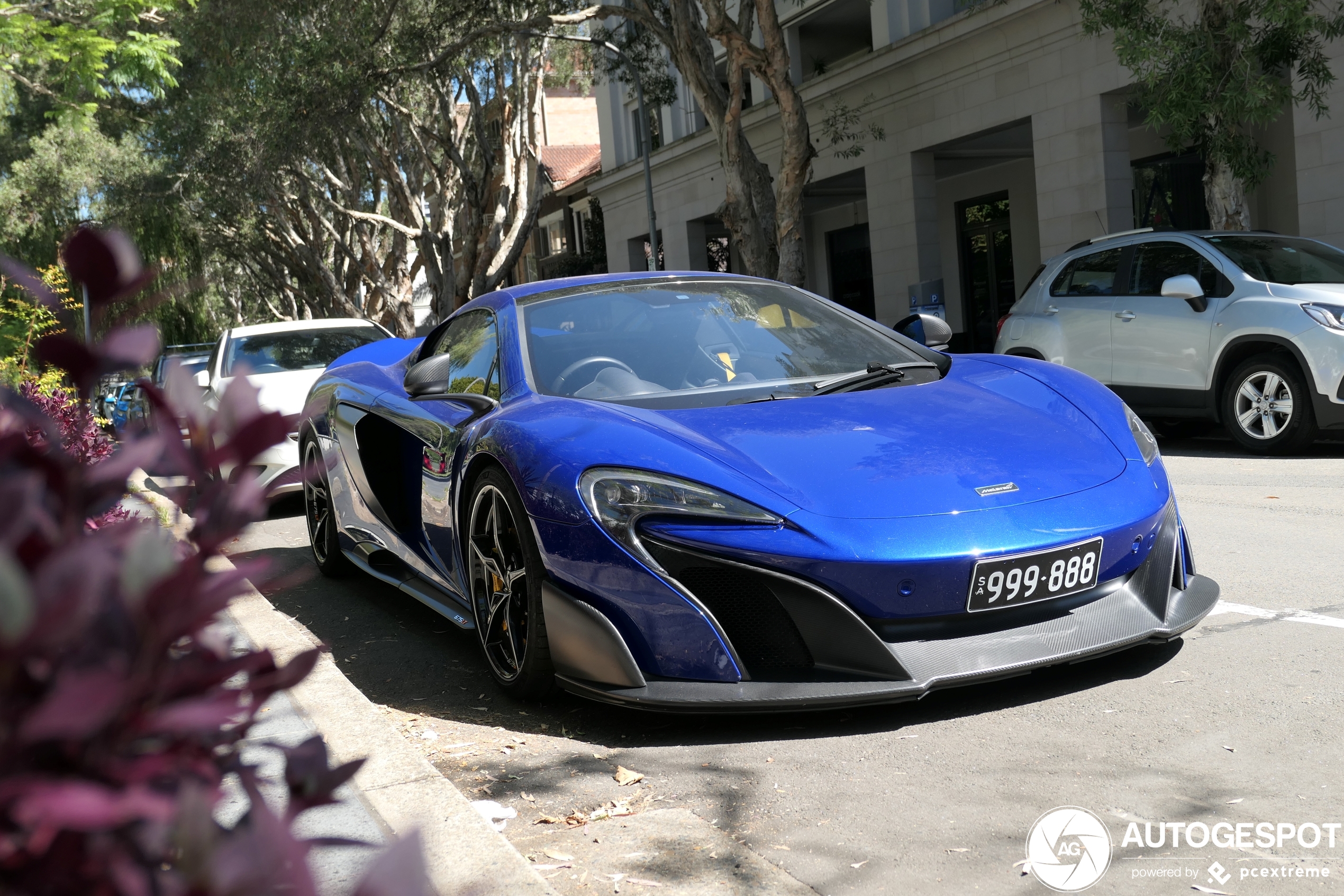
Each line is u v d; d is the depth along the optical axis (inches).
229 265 1612.9
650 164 1001.5
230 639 28.6
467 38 696.4
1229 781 95.9
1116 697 118.1
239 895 21.1
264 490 26.0
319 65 735.1
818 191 908.0
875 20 764.0
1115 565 123.3
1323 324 299.0
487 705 135.6
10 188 1111.0
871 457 126.0
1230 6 380.8
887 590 114.1
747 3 609.9
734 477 120.3
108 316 28.3
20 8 394.9
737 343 163.2
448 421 158.4
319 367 343.6
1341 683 117.5
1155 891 78.6
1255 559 181.5
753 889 83.7
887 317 781.3
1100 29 410.3
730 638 117.6
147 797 21.6
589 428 129.3
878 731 114.3
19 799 20.0
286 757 27.2
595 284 176.7
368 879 21.1
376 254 1364.4
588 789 106.2
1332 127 467.8
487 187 965.8
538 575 126.2
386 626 181.5
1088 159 606.5
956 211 879.1
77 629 20.0
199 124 952.9
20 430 27.3
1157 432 384.8
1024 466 127.0
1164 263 344.2
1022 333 379.6
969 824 91.6
